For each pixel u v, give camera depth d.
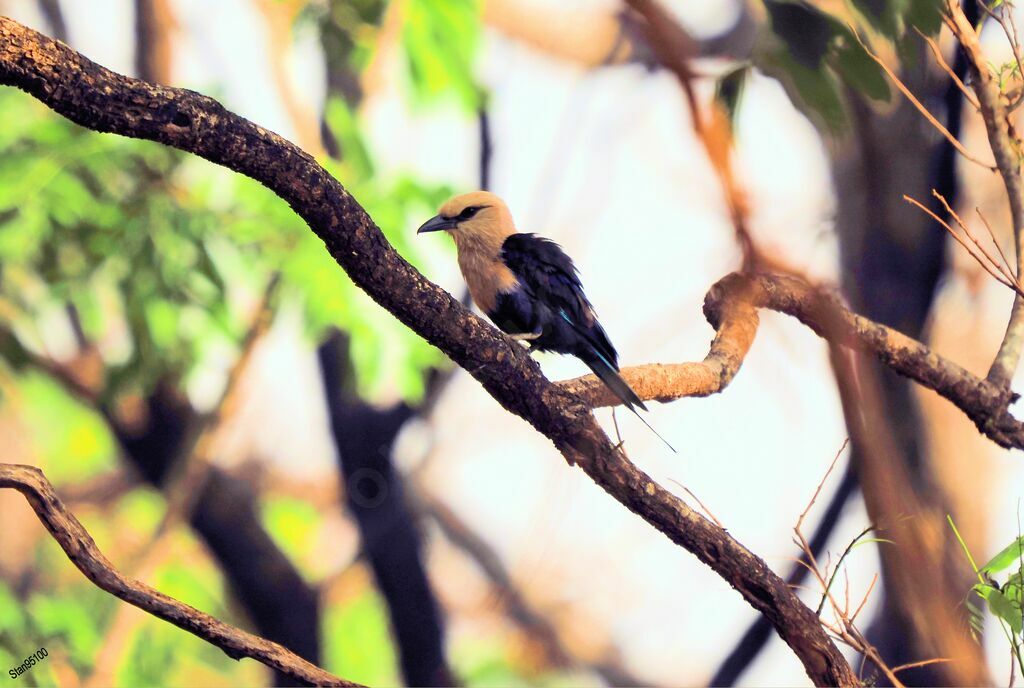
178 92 5.07
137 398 14.69
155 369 13.06
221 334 13.00
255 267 12.72
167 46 16.14
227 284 12.78
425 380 16.20
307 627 15.95
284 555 15.96
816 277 7.76
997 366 7.94
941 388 7.74
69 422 18.64
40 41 4.79
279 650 5.09
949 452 11.74
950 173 10.97
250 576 15.73
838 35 6.80
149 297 12.57
